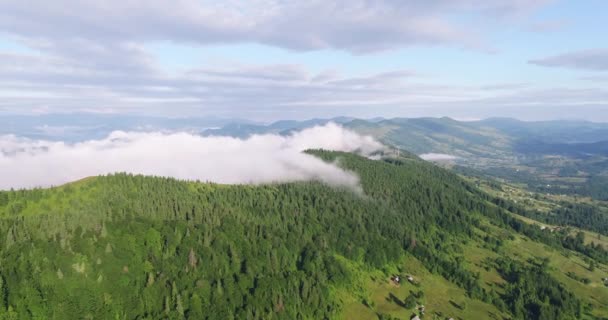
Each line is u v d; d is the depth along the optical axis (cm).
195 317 18850
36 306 16488
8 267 17562
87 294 17812
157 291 19500
